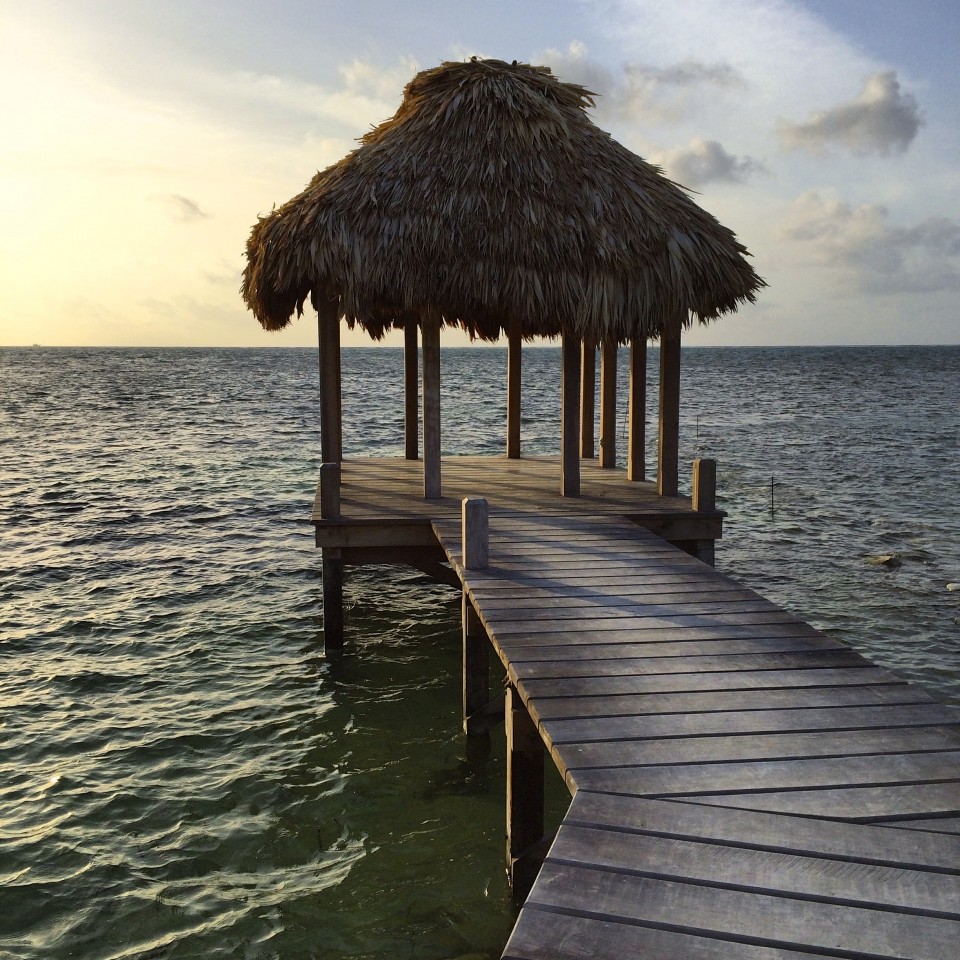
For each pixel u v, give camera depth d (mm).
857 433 34969
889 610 11594
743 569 13750
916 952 2635
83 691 8875
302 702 8648
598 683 4875
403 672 9484
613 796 3600
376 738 7828
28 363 140750
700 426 38250
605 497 11023
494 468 13836
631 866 3090
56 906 5434
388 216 9641
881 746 4078
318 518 9547
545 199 9758
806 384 76500
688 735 4195
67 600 12039
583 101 11273
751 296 10383
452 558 7957
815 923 2773
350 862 5891
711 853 3176
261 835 6238
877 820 3428
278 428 36719
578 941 2680
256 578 13328
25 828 6316
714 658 5305
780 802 3561
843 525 17109
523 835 5449
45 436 32906
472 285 9547
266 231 10219
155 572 13555
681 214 10273
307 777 7094
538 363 153000
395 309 14352
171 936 5145
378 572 13773
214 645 10320
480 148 9961
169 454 27859
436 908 5367
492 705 7801
